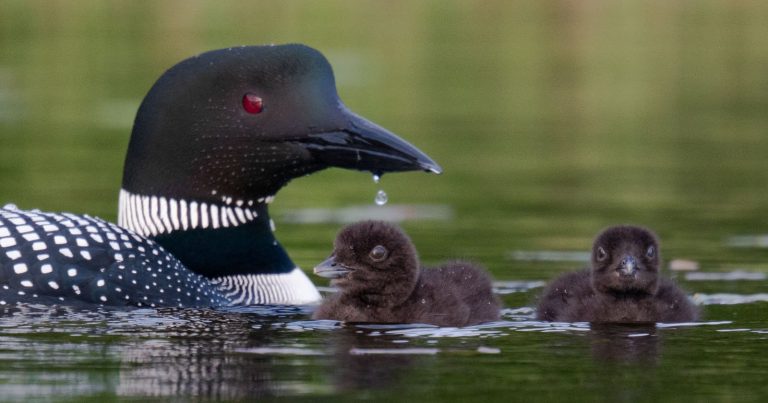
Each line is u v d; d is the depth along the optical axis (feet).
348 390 25.82
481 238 50.39
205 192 37.11
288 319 34.09
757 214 55.83
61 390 25.58
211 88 36.73
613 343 31.07
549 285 38.11
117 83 94.63
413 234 51.29
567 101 94.22
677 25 129.80
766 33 125.90
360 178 67.26
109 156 69.36
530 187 63.00
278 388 25.93
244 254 37.45
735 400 25.30
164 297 34.27
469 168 68.59
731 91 99.40
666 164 69.87
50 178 62.44
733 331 33.04
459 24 127.54
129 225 37.65
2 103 87.10
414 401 24.98
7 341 29.78
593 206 57.93
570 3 135.74
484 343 30.94
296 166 37.14
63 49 108.58
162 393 25.49
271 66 36.78
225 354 29.01
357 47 111.55
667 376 27.27
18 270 32.94
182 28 114.73
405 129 80.38
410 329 33.06
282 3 125.59
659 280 36.73
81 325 31.53
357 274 34.55
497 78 103.19
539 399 25.26
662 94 97.81
